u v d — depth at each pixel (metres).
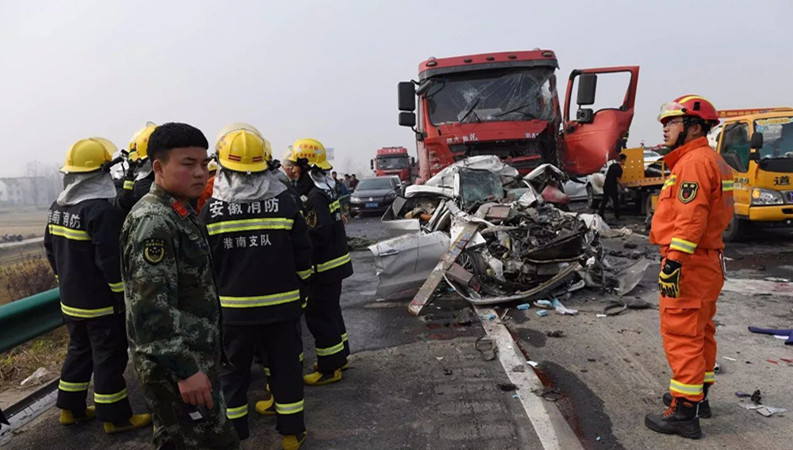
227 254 3.30
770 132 9.68
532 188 7.94
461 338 5.48
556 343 5.18
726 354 4.75
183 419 2.46
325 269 4.43
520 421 3.74
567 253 6.35
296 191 4.68
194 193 2.52
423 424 3.78
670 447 3.34
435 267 6.78
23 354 5.73
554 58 9.87
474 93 9.90
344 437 3.66
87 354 4.00
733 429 3.52
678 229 3.28
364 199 20.34
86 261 3.71
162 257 2.34
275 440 3.70
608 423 3.67
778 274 7.48
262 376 4.94
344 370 4.85
